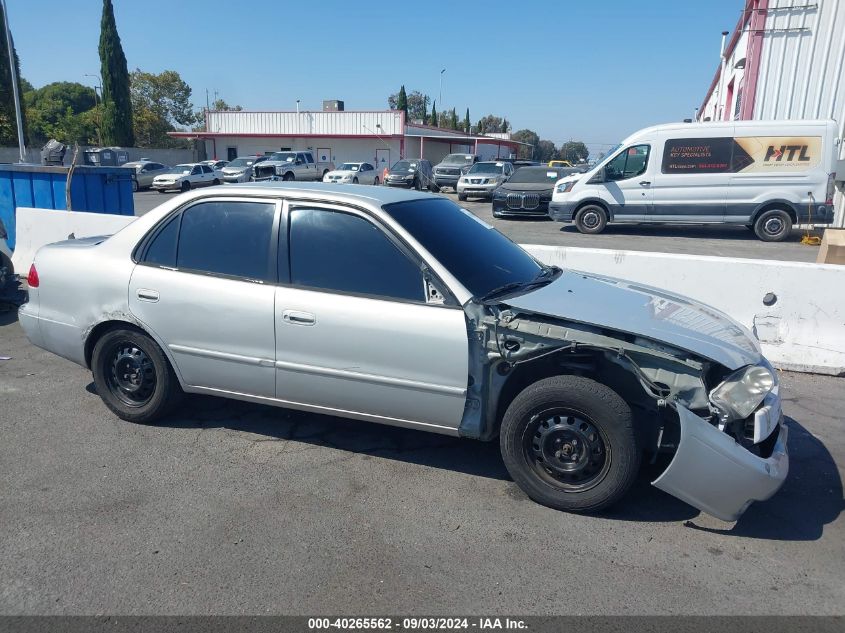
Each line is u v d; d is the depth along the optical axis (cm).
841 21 1566
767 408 343
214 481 391
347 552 323
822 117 1625
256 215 421
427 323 371
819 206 1426
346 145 4656
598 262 659
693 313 403
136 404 466
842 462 433
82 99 7775
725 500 331
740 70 1981
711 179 1474
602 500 353
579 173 1686
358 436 458
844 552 333
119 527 340
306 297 398
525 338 359
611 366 369
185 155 4850
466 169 2891
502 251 444
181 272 434
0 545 322
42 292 481
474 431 380
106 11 4897
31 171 1013
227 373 428
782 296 609
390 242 391
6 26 2372
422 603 287
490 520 355
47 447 430
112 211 1073
